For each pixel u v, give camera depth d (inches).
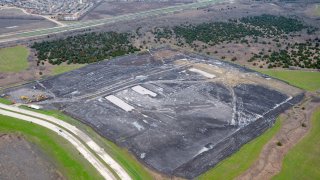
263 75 6259.8
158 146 4121.6
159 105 5113.2
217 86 5772.6
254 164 3816.4
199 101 5246.1
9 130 4439.0
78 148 4065.0
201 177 3595.0
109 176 3595.0
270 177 3622.0
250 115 4862.2
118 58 7032.5
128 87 5698.8
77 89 5634.8
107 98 5329.7
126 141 4215.1
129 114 4854.8
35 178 3580.2
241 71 6427.2
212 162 3836.1
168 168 3735.2
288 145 4183.1
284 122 4704.7
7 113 4835.1
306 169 3767.2
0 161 3838.6
